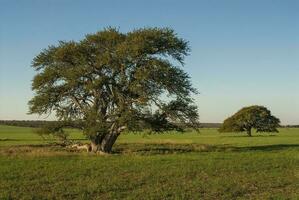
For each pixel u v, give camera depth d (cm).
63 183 2708
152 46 4994
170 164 3716
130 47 4884
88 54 5144
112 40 5169
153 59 4997
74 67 5144
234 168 3519
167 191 2466
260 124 12256
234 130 12325
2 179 2861
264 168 3559
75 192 2417
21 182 2742
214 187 2608
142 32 5084
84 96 5191
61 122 5250
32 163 3731
